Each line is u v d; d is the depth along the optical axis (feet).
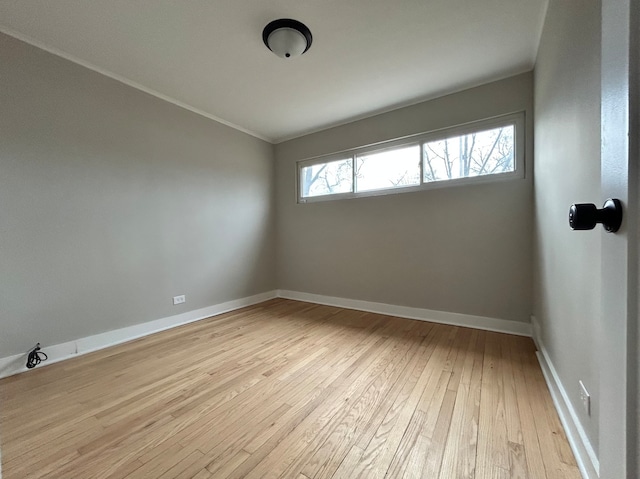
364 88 8.96
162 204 9.39
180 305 9.89
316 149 12.57
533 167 7.90
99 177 7.88
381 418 4.66
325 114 10.90
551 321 5.65
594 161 3.42
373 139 10.93
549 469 3.62
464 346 7.52
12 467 3.76
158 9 5.76
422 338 8.16
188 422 4.63
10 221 6.45
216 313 11.10
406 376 6.00
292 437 4.27
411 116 10.03
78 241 7.48
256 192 12.98
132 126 8.58
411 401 5.12
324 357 6.99
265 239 13.46
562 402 4.58
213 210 11.05
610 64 1.58
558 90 5.01
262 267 13.28
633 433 1.33
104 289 7.98
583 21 3.74
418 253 10.00
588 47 3.57
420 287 9.99
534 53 7.28
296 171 13.32
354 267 11.62
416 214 10.01
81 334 7.50
